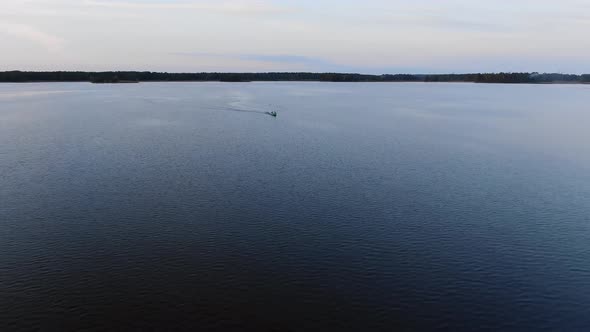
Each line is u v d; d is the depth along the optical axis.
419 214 35.28
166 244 29.55
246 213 34.81
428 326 22.23
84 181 42.31
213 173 45.47
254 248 29.19
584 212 36.41
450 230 32.53
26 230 31.38
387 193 40.03
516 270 27.33
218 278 25.73
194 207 35.88
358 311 23.16
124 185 41.16
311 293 24.52
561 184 43.97
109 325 21.81
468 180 44.72
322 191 40.16
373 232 31.88
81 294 24.08
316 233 31.53
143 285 24.95
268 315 22.69
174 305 23.31
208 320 22.25
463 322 22.59
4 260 27.28
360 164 50.22
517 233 32.28
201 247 29.23
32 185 40.91
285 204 36.78
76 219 33.28
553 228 33.25
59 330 21.41
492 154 57.38
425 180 44.31
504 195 40.28
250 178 43.81
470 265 27.77
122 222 32.81
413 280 25.97
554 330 22.20
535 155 57.12
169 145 60.03
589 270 27.45
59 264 26.92
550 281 26.25
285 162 50.66
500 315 23.17
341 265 27.34
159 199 37.56
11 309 22.77
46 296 23.86
